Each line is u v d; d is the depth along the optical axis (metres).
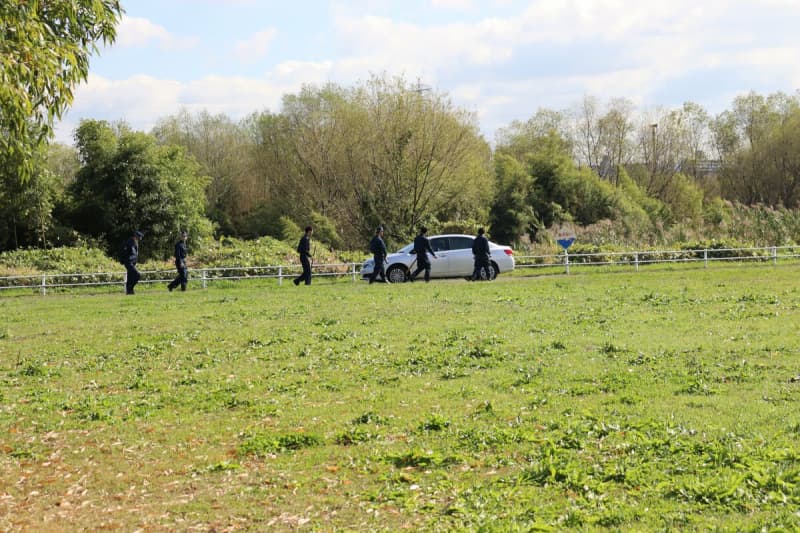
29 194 47.28
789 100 83.19
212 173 76.06
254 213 68.06
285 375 13.21
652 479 7.07
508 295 22.61
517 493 7.07
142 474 8.81
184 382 13.11
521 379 11.70
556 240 39.31
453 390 11.48
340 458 8.76
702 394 10.27
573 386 11.12
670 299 20.27
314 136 59.25
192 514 7.46
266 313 20.48
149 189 52.56
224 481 8.35
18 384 13.44
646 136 81.19
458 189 54.94
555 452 8.08
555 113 83.25
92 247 49.72
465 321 17.80
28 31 11.51
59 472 9.07
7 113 11.88
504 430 9.04
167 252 53.50
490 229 63.81
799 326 14.91
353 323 18.23
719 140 84.62
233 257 36.34
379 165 54.78
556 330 15.95
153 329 18.47
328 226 53.44
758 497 6.41
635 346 13.71
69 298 27.05
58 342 17.22
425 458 8.29
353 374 12.97
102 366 14.56
